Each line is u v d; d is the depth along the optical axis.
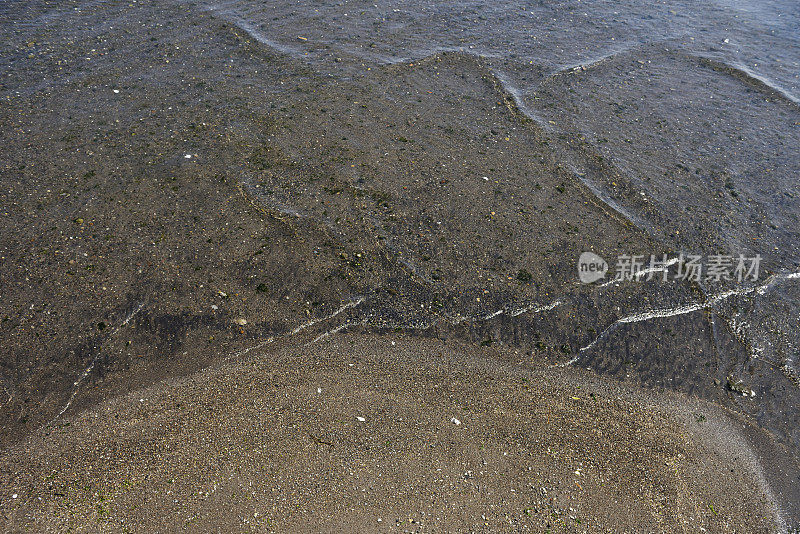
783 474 5.16
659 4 12.41
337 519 4.48
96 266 6.22
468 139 8.41
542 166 8.04
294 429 5.05
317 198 7.23
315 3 11.44
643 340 6.07
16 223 6.57
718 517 4.78
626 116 9.12
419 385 5.50
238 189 7.29
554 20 11.52
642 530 4.61
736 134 8.92
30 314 5.73
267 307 6.02
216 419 5.08
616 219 7.34
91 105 8.43
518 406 5.40
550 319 6.15
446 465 4.89
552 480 4.86
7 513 4.37
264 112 8.58
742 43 11.22
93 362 5.48
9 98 8.38
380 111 8.80
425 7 11.60
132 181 7.27
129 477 4.65
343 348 5.75
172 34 10.14
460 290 6.32
